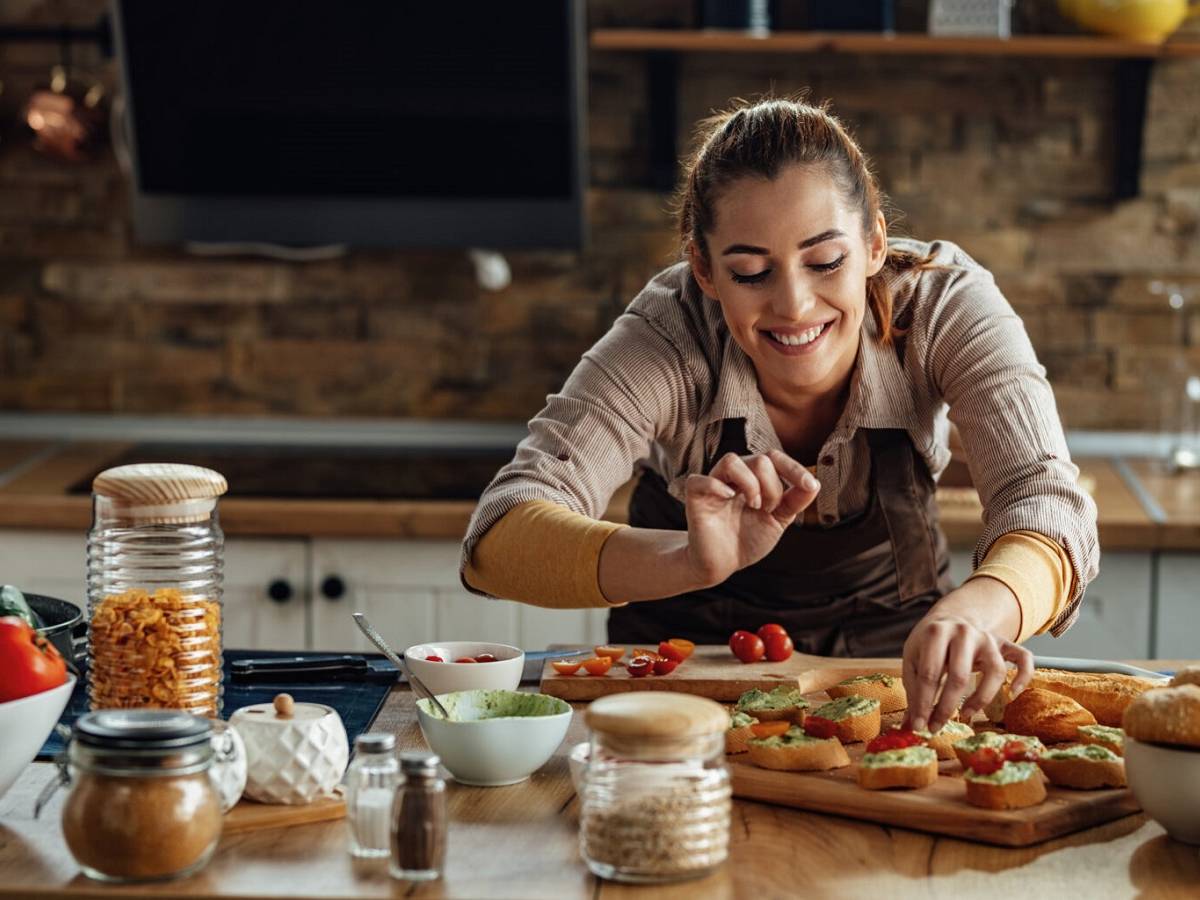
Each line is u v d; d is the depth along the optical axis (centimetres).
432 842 111
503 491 163
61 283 339
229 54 308
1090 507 158
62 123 322
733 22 306
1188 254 326
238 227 324
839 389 179
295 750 125
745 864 115
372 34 305
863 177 159
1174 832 119
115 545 147
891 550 192
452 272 336
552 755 142
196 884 111
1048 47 302
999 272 329
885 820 123
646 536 149
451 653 162
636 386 174
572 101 308
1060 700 142
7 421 342
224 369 341
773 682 162
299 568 283
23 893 109
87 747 110
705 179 159
